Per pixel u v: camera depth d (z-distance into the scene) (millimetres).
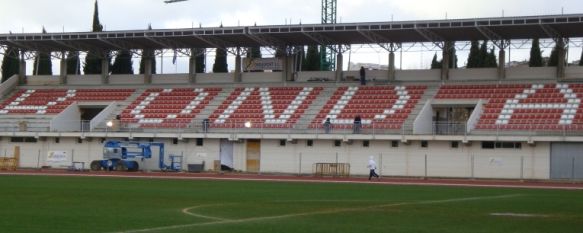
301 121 80000
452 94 80125
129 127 83938
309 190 51031
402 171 73250
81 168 81500
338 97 83750
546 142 69000
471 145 71250
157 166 80688
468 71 83250
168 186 53875
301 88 87000
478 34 79938
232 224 29234
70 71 113875
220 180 63344
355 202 40844
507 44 81625
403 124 74562
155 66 110125
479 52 104438
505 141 69875
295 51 90062
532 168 69438
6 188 49438
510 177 69938
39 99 92812
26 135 84250
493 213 34938
